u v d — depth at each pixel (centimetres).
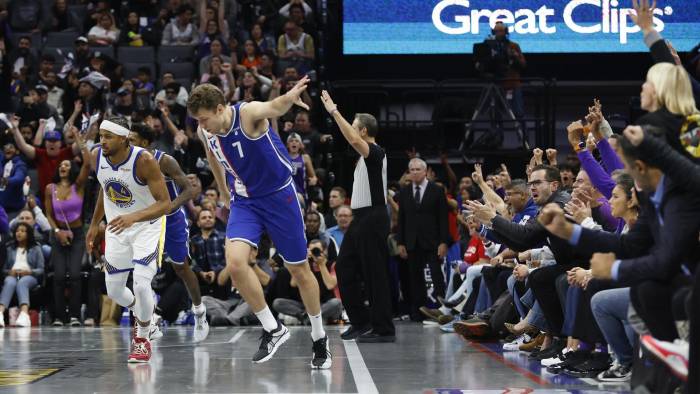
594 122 791
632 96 1877
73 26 2061
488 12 1847
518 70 1736
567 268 794
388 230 1030
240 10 2102
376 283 1022
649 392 502
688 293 475
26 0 2048
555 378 694
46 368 784
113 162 828
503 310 991
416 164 1348
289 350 938
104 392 630
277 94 1636
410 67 1928
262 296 734
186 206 1459
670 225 472
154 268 843
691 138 501
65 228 1409
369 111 1909
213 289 1390
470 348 947
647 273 479
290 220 740
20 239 1411
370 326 1072
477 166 977
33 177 1659
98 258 1384
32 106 1717
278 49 1931
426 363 805
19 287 1394
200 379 700
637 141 466
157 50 1959
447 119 1723
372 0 1859
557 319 809
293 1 1995
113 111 1736
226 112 711
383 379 693
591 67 1892
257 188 731
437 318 1288
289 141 1563
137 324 834
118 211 848
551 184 831
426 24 1855
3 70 1894
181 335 1165
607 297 650
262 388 646
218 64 1800
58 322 1404
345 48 1864
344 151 1850
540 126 1766
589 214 715
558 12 1833
